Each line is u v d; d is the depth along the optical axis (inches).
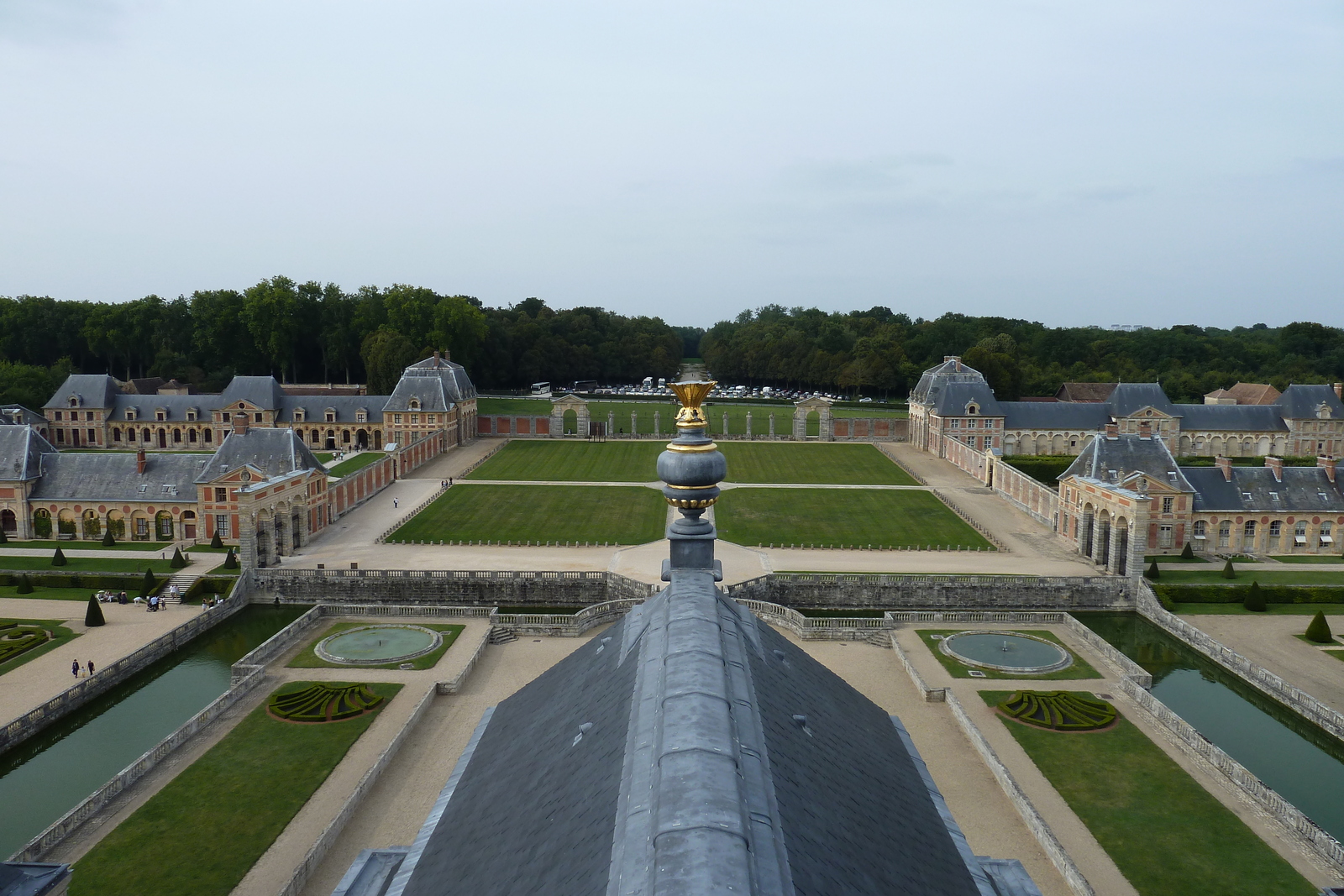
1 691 2950.3
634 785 629.0
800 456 7667.3
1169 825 2219.5
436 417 7770.7
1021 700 2901.1
